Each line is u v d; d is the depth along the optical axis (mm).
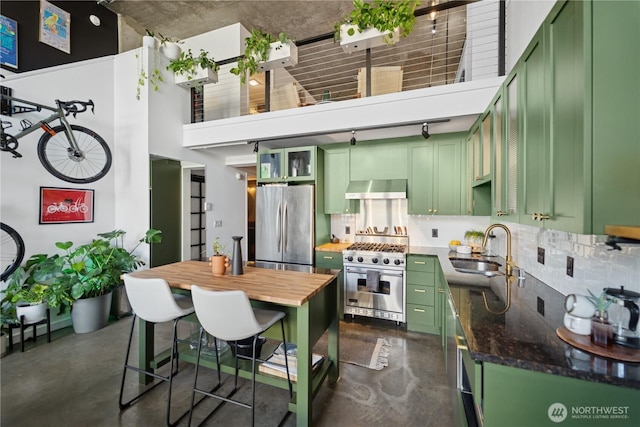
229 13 4195
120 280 3289
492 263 2600
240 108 4430
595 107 944
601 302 1062
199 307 1580
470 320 1286
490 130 2219
